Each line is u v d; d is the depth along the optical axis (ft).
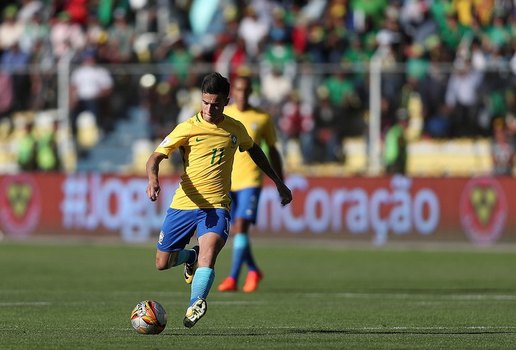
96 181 268.41
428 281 188.14
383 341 104.01
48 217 271.49
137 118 267.39
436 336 109.70
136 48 301.63
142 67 266.98
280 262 224.74
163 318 106.32
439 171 257.75
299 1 316.81
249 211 166.81
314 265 218.38
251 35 299.99
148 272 202.08
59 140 270.46
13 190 272.92
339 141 258.98
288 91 260.21
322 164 260.42
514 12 296.92
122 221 267.59
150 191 104.01
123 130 268.41
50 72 270.46
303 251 247.91
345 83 257.75
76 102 269.23
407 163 257.55
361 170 258.37
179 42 289.53
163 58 286.46
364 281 188.24
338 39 289.74
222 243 106.22
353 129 258.16
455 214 255.09
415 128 258.16
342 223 258.98
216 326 119.85
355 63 272.51
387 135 256.52
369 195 257.55
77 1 314.35
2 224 274.16
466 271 206.69
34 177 271.69
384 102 256.73
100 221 268.82
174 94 265.95
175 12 322.75
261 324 122.31
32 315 131.44
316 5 312.09
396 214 256.73
